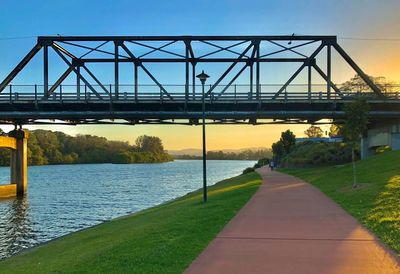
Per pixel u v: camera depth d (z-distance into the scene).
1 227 29.89
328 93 41.16
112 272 8.85
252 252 10.09
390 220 12.95
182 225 14.28
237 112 41.06
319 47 41.69
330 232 12.23
